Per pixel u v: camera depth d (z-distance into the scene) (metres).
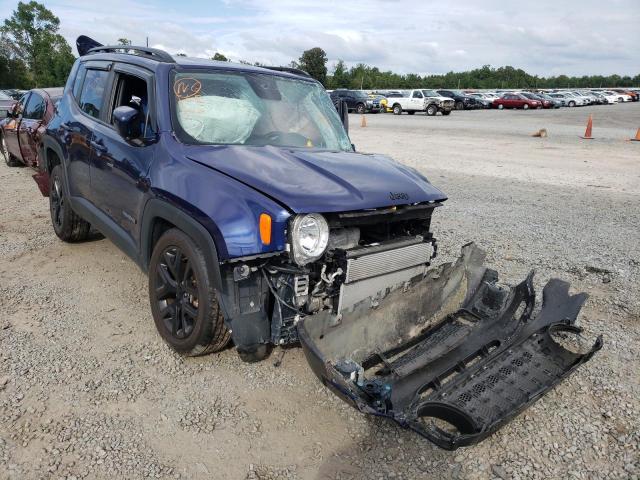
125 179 3.89
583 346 3.90
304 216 2.88
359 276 3.14
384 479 2.61
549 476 2.66
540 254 5.95
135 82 4.16
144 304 4.36
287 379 3.39
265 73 4.41
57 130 5.30
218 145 3.63
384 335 3.44
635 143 18.62
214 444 2.79
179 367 3.46
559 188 10.14
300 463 2.69
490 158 14.24
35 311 4.15
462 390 2.96
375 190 3.22
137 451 2.71
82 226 5.52
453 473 2.66
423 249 3.54
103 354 3.58
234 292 3.00
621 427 3.03
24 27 88.25
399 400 2.88
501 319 3.79
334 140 4.32
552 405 3.21
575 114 38.38
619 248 6.25
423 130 23.58
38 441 2.73
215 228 2.94
